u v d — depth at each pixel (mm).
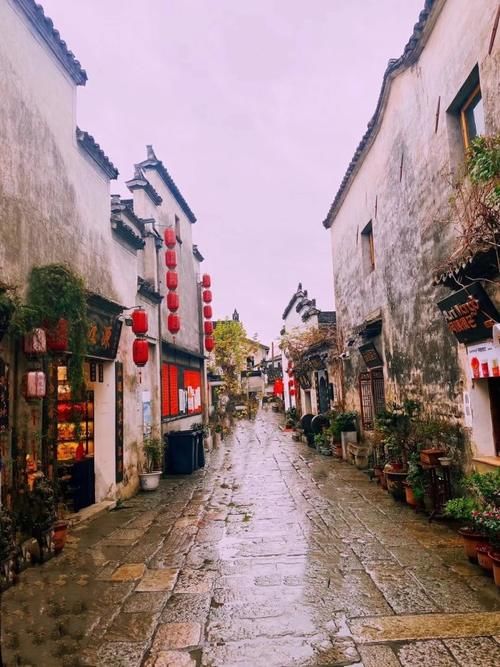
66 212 7102
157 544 6070
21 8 6008
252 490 9344
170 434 11773
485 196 5160
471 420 6211
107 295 8609
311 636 3676
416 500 7082
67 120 7281
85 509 7676
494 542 4496
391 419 8289
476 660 3271
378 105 9383
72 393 7051
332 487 9359
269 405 47438
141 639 3709
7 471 5238
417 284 8086
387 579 4703
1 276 5332
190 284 16891
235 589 4602
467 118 6477
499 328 4902
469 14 5832
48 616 4121
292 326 26547
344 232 13906
